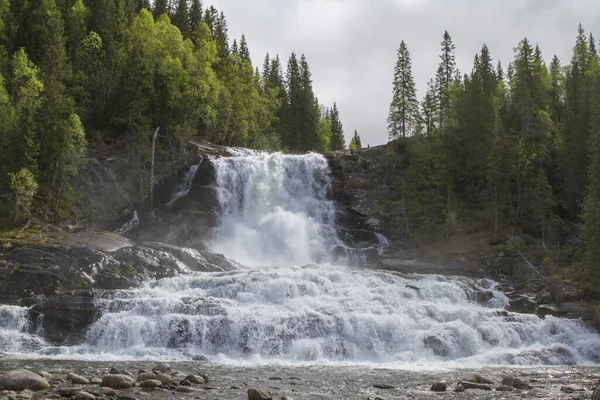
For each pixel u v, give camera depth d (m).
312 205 62.97
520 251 49.28
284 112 110.06
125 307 31.06
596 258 40.62
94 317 30.58
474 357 29.31
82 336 29.77
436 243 55.88
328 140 130.25
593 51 101.56
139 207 59.12
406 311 32.84
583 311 36.56
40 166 53.75
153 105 72.19
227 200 59.75
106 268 37.31
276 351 28.66
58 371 20.97
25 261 36.28
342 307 32.19
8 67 67.31
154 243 43.22
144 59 72.94
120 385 16.95
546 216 55.28
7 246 38.47
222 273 39.09
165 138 68.56
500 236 53.44
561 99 97.38
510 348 31.44
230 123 83.31
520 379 21.06
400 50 85.19
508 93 94.75
